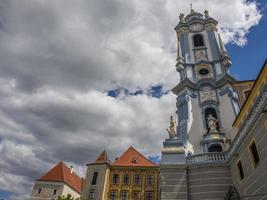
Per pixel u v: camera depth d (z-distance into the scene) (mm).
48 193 57281
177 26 45844
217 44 40625
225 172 24562
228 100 33469
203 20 44906
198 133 32188
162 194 24734
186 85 36125
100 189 49531
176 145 28312
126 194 50594
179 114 34312
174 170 26016
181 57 40438
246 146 21016
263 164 18141
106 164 52812
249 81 34938
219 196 23484
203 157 26250
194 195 24281
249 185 20141
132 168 53656
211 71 37562
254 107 19797
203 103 34500
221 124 32125
